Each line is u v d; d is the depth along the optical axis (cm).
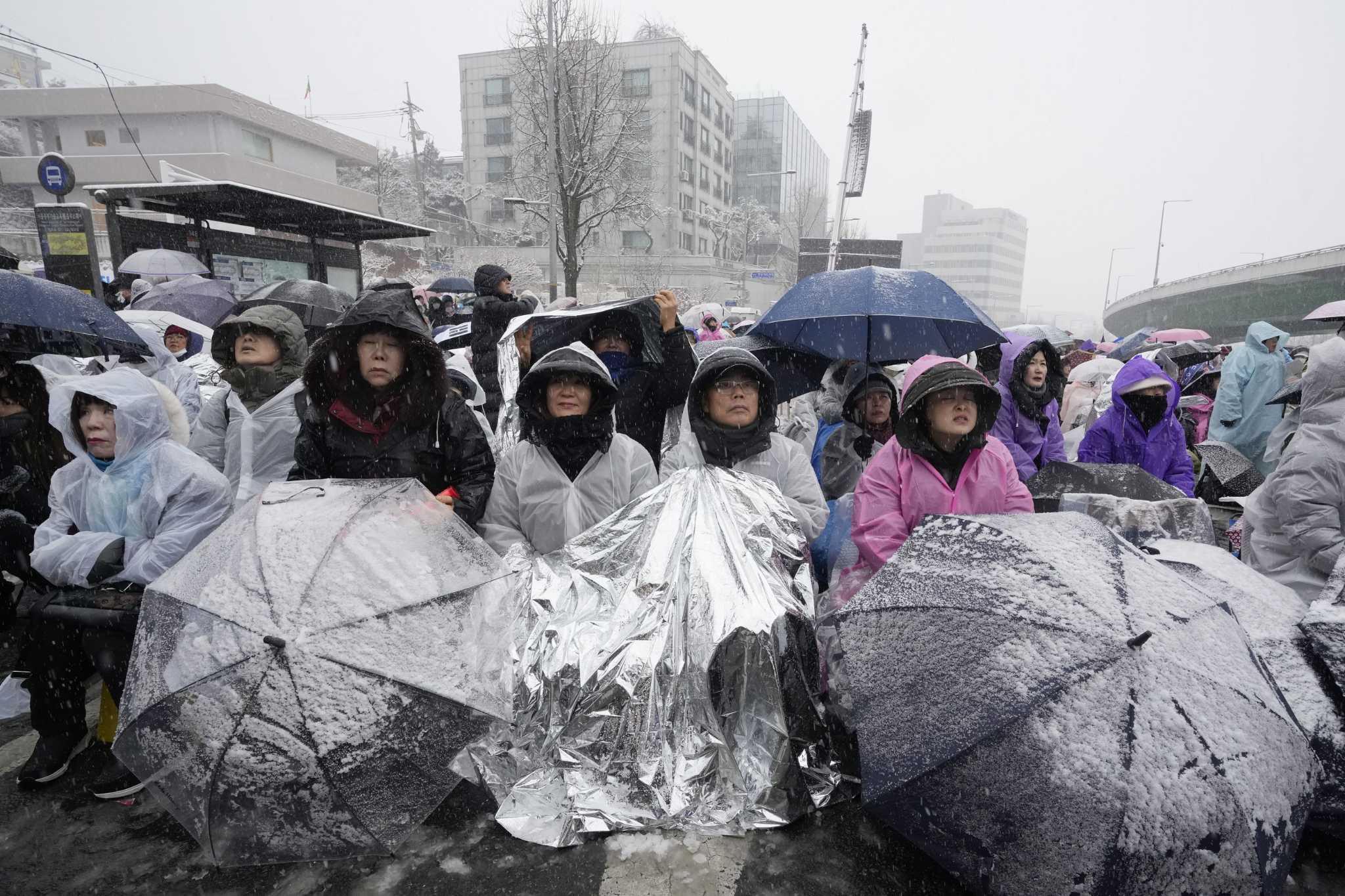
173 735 179
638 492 298
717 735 219
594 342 385
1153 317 5269
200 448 333
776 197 9838
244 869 213
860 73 1327
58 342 387
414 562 214
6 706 303
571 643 231
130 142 3422
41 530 262
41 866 215
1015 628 179
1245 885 153
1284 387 610
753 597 225
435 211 5306
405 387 282
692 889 203
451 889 204
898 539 278
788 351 447
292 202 1021
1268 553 316
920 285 369
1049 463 361
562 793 227
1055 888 156
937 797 175
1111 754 155
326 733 177
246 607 190
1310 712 202
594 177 1928
